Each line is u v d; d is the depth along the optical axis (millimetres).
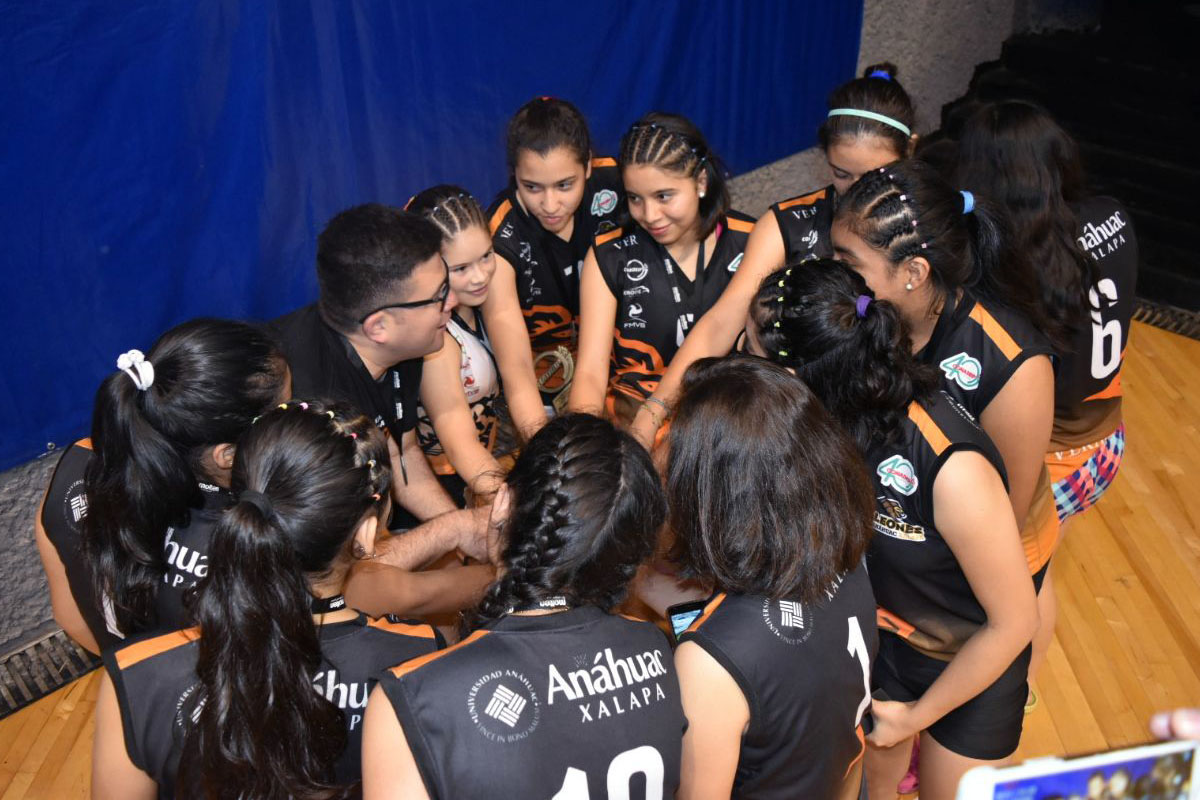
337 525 1336
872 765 2160
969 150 2162
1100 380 2338
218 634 1253
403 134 3260
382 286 1959
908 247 1770
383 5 3045
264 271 3010
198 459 1569
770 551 1362
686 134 2402
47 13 2354
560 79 3684
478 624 1343
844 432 1455
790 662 1360
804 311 1584
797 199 2498
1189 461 3818
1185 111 5551
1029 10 6121
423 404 2479
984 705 1886
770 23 4469
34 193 2463
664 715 1290
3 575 2809
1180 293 4973
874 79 2344
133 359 1514
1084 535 3455
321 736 1308
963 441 1588
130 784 1356
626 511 1309
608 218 2836
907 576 1743
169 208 2725
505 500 1352
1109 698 2854
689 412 1411
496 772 1186
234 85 2752
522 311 2932
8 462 2646
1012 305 1956
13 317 2527
